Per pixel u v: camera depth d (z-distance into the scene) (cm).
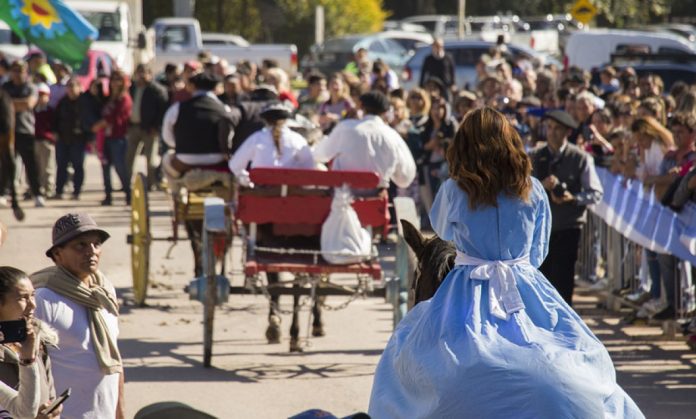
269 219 1877
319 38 9931
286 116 2077
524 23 10269
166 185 2767
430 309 1077
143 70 4003
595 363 1030
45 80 4191
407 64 6300
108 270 2833
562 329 1056
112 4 6594
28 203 4075
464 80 6506
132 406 1678
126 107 3975
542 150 2000
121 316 2316
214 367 1914
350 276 2703
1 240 1210
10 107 3547
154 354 2002
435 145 3120
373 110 2006
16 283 968
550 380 995
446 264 1225
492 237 1073
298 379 1842
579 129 2789
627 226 2072
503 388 997
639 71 4459
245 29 11200
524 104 3162
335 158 2009
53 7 3931
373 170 1983
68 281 1147
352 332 2184
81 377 1147
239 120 2412
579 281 2589
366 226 1892
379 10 11694
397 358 1082
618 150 2405
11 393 973
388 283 1862
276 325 2086
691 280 2084
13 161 3559
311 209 1881
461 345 1033
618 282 2356
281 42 11250
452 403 1006
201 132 2400
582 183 1983
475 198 1067
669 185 2050
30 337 973
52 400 1031
